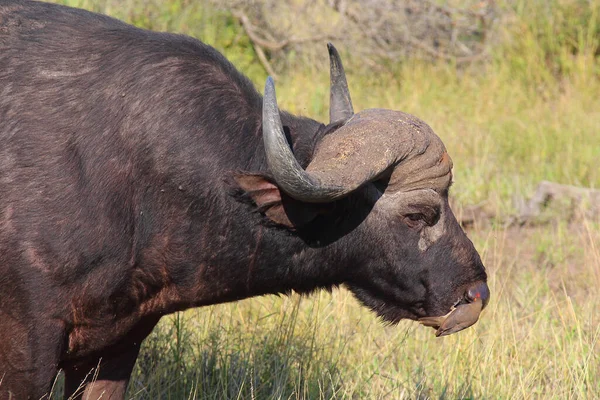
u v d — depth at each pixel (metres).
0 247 14.18
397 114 15.03
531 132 39.78
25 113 14.50
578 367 20.70
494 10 52.66
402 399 19.58
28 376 14.64
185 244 15.09
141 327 16.39
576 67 48.03
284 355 20.27
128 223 14.65
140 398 19.20
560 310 23.45
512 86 47.62
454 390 20.08
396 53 49.88
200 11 44.25
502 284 26.75
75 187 14.29
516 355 21.09
